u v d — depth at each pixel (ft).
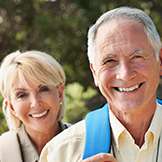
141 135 9.64
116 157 9.70
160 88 26.73
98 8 30.40
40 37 31.32
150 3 31.55
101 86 9.44
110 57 9.25
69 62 31.14
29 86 13.53
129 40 9.19
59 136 10.13
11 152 13.44
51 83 13.69
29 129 13.67
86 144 9.68
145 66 9.18
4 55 31.96
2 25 32.19
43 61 13.71
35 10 31.81
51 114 13.67
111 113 9.75
